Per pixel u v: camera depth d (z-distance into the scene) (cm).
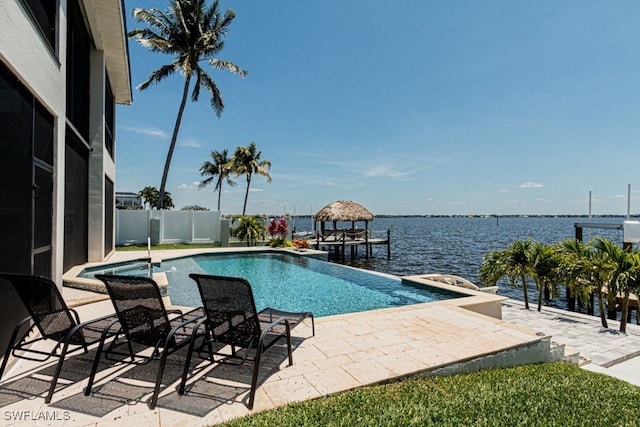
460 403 273
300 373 309
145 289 277
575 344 583
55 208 488
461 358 344
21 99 367
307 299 814
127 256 1170
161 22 1720
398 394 282
